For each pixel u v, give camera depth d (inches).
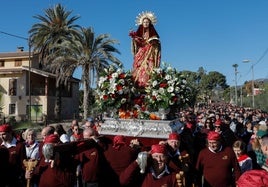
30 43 1535.4
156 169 185.2
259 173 117.2
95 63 1302.9
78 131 370.3
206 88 4530.0
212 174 242.7
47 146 199.0
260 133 202.5
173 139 230.5
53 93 1818.4
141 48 384.5
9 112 1745.8
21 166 255.6
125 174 195.6
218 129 400.8
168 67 347.6
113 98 344.2
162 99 332.2
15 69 1758.1
